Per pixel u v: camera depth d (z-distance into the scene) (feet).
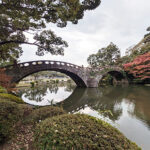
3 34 20.22
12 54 32.37
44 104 25.89
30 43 26.68
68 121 4.97
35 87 65.26
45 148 3.99
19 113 8.32
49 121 5.31
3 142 6.68
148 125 12.86
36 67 38.75
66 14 15.90
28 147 5.94
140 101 24.53
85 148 3.52
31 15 15.33
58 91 48.47
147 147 8.93
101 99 29.17
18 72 34.22
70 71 49.03
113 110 19.03
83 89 50.44
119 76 74.13
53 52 29.01
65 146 3.69
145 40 88.58
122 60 83.82
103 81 81.35
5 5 13.58
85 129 4.32
